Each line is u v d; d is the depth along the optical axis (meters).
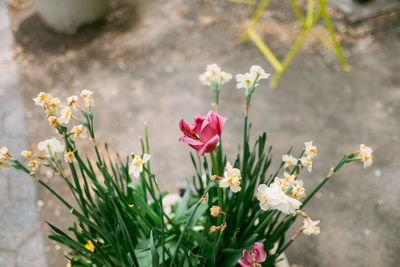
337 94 2.81
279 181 0.70
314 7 3.85
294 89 2.88
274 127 2.55
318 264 1.80
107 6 3.72
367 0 3.77
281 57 3.22
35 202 2.09
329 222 1.98
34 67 3.17
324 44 3.34
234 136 2.50
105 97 2.83
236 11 3.88
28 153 0.79
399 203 2.07
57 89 2.93
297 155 2.33
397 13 3.63
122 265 0.88
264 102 2.76
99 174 2.17
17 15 3.84
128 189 0.98
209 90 2.88
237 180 0.65
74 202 2.08
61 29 3.57
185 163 2.31
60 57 3.29
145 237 0.98
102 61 3.23
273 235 0.88
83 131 0.81
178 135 2.51
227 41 3.43
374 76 2.96
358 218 2.00
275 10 3.87
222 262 0.89
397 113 2.63
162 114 2.67
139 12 3.89
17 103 2.78
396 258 1.82
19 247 1.88
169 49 3.35
